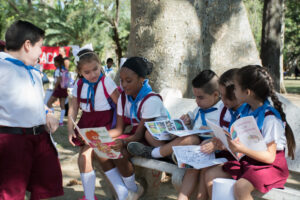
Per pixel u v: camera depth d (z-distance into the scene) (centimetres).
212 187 246
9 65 258
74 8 2619
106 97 338
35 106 270
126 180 326
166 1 482
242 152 231
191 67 493
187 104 392
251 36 691
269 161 233
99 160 324
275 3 1290
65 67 848
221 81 276
